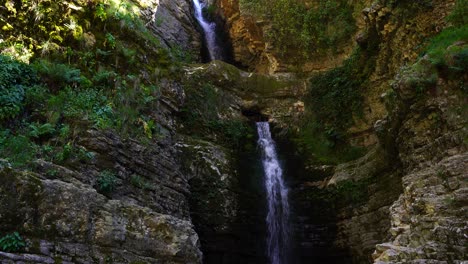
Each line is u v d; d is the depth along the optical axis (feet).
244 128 57.93
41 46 35.19
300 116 61.36
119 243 27.35
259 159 56.24
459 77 34.09
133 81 39.40
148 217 29.71
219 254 46.85
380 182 44.42
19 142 28.37
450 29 39.52
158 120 41.34
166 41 68.64
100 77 36.81
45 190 25.08
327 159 54.80
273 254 50.24
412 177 33.30
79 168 30.12
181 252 29.91
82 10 39.04
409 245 28.66
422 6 43.11
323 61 67.36
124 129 35.19
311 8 68.80
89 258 25.44
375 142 52.70
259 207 51.21
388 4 46.42
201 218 46.03
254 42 76.64
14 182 24.11
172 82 46.19
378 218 43.29
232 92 61.26
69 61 36.40
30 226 23.90
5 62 32.07
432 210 28.84
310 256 49.42
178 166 42.09
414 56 43.98
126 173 33.68
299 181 53.88
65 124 31.86
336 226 47.85
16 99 31.04
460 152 31.76
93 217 26.76
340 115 57.11
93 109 34.12
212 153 50.55
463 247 25.08
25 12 35.40
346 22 64.95
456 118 33.09
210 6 89.61
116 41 40.65
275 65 70.64
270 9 71.31
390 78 49.93
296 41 69.00
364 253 43.96
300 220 51.06
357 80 56.24
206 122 55.11
